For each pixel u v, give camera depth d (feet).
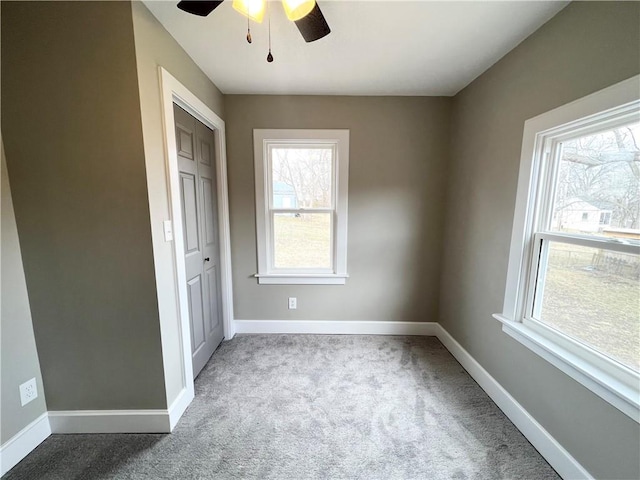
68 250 4.33
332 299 8.46
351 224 8.07
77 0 3.82
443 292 8.08
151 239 4.37
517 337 4.97
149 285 4.47
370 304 8.48
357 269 8.30
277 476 4.03
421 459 4.30
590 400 3.65
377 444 4.57
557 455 4.10
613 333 3.64
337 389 5.95
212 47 5.21
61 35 3.87
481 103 6.23
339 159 7.75
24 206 4.21
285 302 8.46
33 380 4.46
